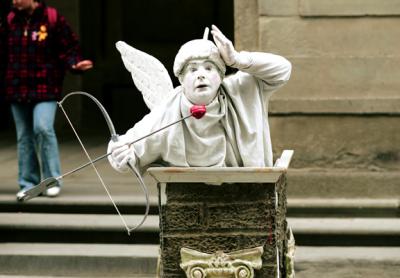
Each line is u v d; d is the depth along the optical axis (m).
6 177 14.59
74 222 11.91
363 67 13.04
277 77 7.73
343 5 12.99
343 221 12.21
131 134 7.78
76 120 20.88
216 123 7.69
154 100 8.18
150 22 21.30
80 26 20.84
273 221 7.45
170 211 7.51
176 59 7.64
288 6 13.04
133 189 13.38
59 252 11.30
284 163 7.87
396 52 13.03
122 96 21.05
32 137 12.98
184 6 21.28
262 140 7.77
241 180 7.41
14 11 12.91
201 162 7.70
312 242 11.82
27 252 11.31
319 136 13.09
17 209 12.59
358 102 12.99
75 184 13.87
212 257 7.47
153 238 11.78
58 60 12.90
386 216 12.55
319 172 13.05
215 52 7.55
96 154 16.81
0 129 20.78
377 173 12.98
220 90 7.75
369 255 11.31
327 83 13.08
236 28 13.16
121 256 11.10
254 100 7.78
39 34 12.77
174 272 7.57
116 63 21.00
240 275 7.44
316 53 13.05
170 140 7.61
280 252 7.71
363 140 13.08
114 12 21.14
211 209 7.49
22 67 12.77
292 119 13.10
